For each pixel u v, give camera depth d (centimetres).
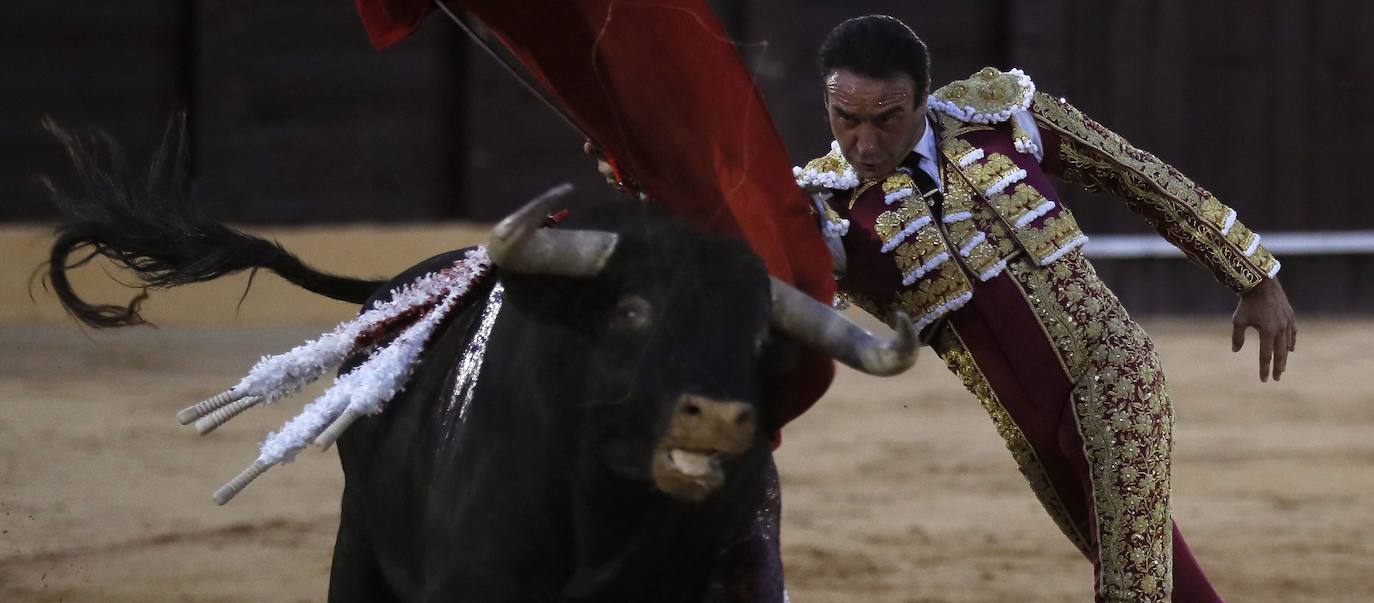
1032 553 1327
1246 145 2973
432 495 651
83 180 855
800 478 1642
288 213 2959
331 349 743
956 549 1338
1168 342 2642
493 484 613
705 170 654
